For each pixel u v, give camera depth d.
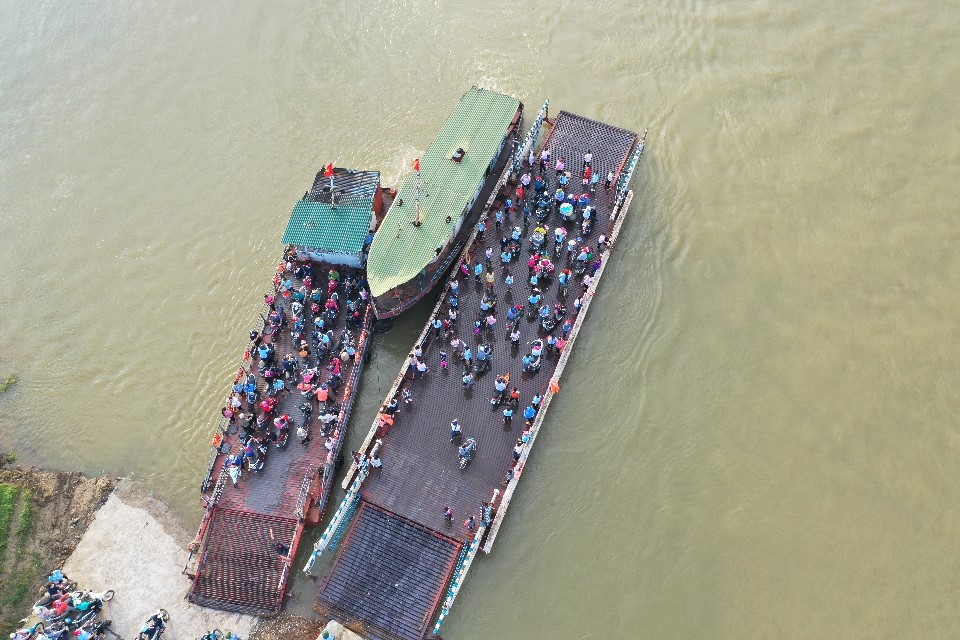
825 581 42.84
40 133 62.41
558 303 49.38
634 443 46.84
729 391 48.56
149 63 65.25
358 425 47.88
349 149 59.88
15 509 45.38
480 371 47.41
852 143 58.03
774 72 61.22
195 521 45.47
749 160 57.59
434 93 62.03
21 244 57.12
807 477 45.81
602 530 44.28
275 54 64.62
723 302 51.69
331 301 48.75
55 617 40.91
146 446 48.25
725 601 42.34
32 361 52.06
